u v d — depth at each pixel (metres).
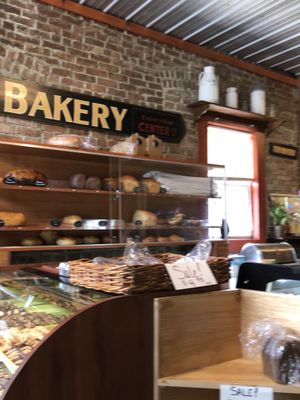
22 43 3.71
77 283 1.65
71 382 1.23
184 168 4.14
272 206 5.42
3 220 3.25
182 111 4.74
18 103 3.63
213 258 1.69
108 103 4.16
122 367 1.33
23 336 1.52
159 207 4.04
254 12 4.15
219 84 5.09
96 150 3.54
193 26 4.48
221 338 1.53
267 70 5.61
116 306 1.34
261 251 3.70
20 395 1.13
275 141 5.66
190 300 1.46
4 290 1.99
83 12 4.05
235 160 5.27
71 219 3.61
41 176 3.43
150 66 4.53
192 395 1.42
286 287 1.76
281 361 1.31
